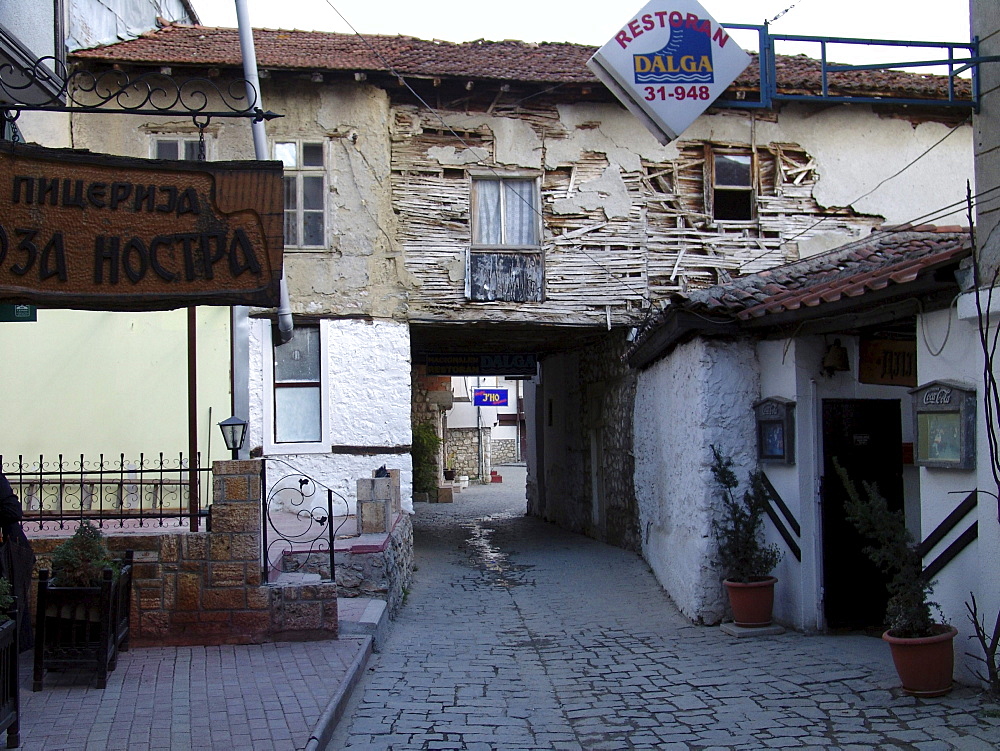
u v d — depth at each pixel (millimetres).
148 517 7758
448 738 5645
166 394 11023
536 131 13680
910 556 6324
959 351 6500
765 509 9117
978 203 6371
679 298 9195
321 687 6188
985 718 5605
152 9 15523
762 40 7543
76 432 10883
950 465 6449
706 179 13836
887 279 6746
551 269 13547
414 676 7184
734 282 10648
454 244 13484
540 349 18797
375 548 9211
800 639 8375
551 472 20250
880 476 8859
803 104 14062
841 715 5941
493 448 48281
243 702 5801
